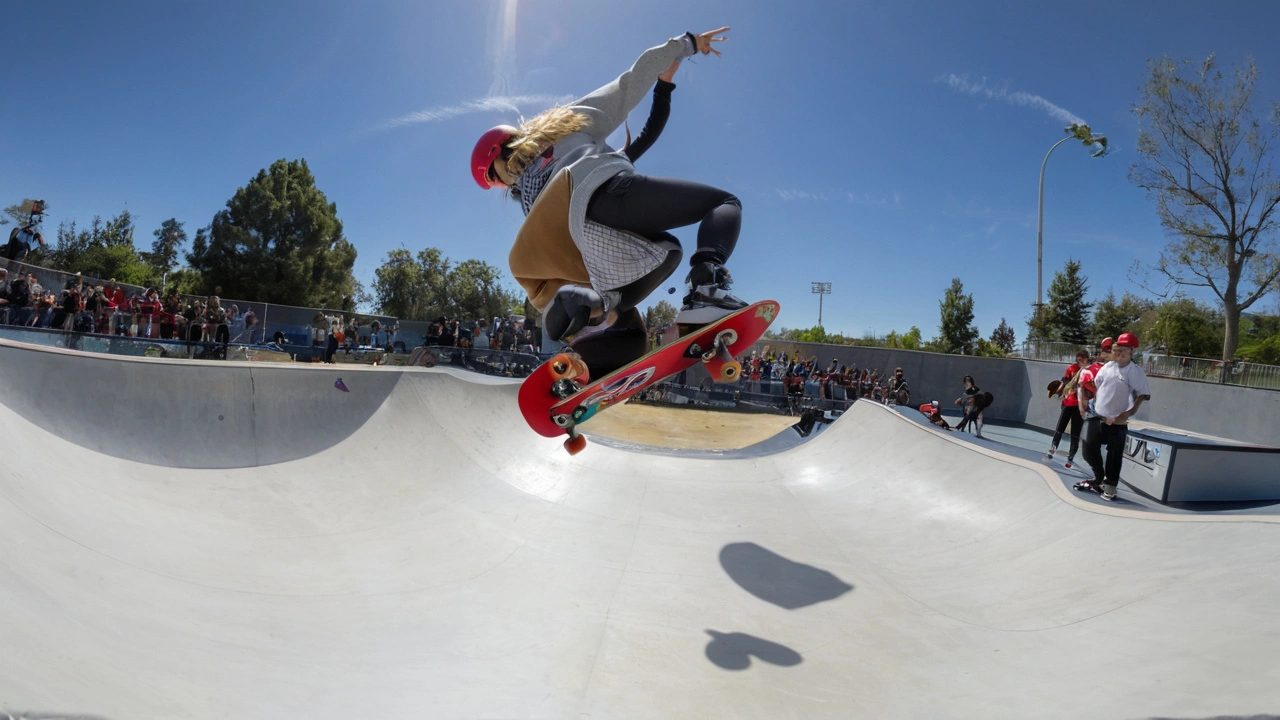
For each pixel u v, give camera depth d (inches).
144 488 208.2
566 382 112.7
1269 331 1231.5
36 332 399.5
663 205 101.2
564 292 106.6
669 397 877.8
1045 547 212.7
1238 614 128.0
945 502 279.7
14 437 185.8
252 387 267.3
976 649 148.9
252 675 102.7
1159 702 98.5
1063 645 142.2
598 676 134.0
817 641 156.9
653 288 112.7
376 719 96.6
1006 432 896.3
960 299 1528.1
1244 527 169.9
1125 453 340.8
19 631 79.8
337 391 287.4
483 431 319.3
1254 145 936.9
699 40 117.0
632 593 186.2
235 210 1424.7
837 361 1067.9
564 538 232.5
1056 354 996.6
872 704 123.4
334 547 198.7
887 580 203.9
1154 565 172.2
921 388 1042.1
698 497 299.1
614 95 112.1
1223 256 983.6
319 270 1509.6
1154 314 1489.9
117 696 74.5
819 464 362.3
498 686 122.0
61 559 125.1
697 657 146.5
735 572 207.8
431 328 712.4
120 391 237.3
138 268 1432.1
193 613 127.5
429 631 147.8
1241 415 700.0
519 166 113.7
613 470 324.8
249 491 227.8
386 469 265.0
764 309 105.5
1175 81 957.8
